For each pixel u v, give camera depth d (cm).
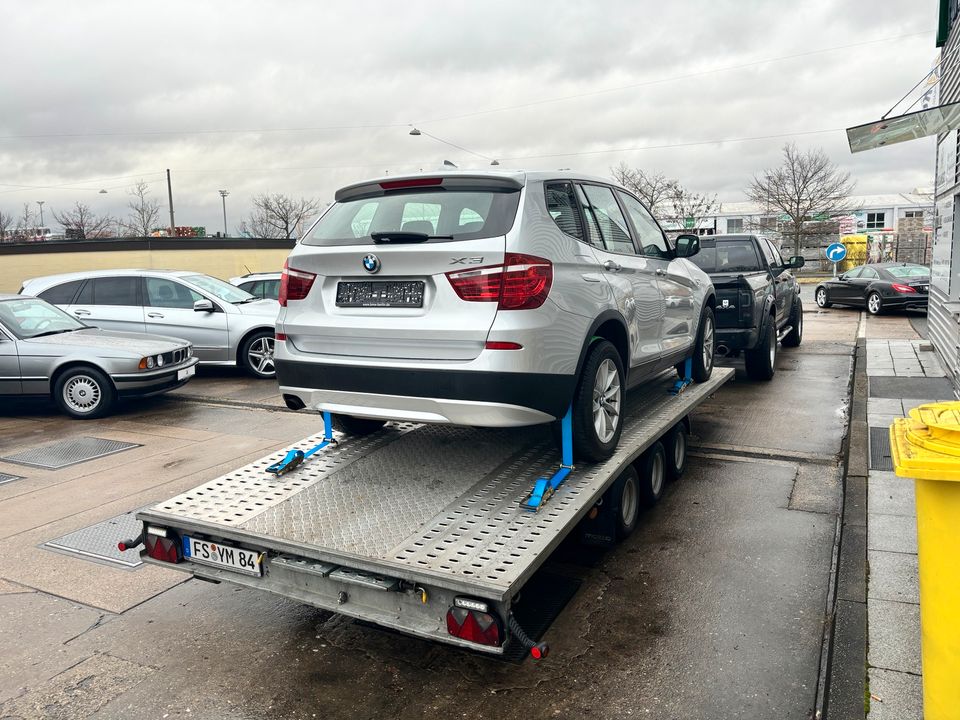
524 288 329
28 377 814
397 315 346
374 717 283
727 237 979
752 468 579
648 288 474
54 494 550
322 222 392
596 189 446
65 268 2852
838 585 359
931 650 223
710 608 358
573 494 346
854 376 894
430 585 271
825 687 287
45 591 393
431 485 364
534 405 337
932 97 1077
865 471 528
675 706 283
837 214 4578
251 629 352
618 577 393
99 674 315
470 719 280
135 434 741
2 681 310
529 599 370
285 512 338
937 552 218
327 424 436
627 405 523
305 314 375
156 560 347
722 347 864
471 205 351
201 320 1038
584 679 303
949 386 809
